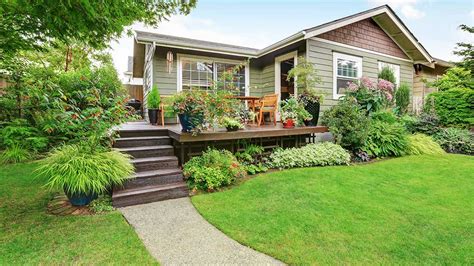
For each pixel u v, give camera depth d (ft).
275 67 25.38
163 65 22.41
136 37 20.17
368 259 6.45
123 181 10.90
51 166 9.50
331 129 18.94
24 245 6.98
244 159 16.12
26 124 16.49
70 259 6.39
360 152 18.44
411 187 12.09
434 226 8.19
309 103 20.03
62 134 16.66
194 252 6.86
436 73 35.65
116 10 10.61
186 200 10.91
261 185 12.36
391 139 19.56
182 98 13.37
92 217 8.90
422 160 17.93
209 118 13.58
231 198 10.83
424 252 6.73
